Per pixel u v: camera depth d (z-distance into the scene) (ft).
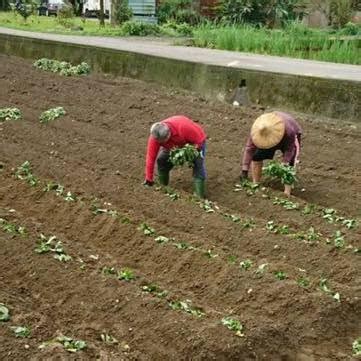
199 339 21.12
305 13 107.45
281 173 33.81
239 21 97.55
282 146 34.06
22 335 20.26
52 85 58.18
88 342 21.11
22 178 34.55
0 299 22.98
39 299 23.88
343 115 48.44
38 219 31.24
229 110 50.34
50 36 85.25
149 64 62.28
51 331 21.08
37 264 25.45
